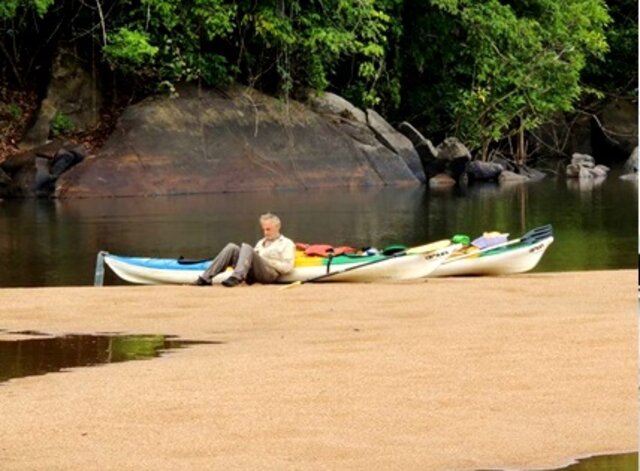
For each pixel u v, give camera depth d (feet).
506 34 186.39
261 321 59.36
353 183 168.86
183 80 166.50
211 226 119.14
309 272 73.05
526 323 55.83
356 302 64.64
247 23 168.76
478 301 64.18
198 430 38.60
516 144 201.16
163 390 43.78
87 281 83.25
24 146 158.51
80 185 151.02
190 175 157.28
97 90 164.66
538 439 37.29
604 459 35.53
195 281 76.23
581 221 123.65
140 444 37.24
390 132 176.96
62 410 41.11
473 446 36.76
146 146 156.76
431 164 180.24
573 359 47.01
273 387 43.78
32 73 166.09
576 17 192.54
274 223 73.20
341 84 188.03
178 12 164.96
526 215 130.72
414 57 187.73
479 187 171.83
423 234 113.39
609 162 215.92
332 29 172.24
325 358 48.52
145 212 132.87
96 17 165.37
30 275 86.58
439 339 52.19
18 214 131.54
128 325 58.80
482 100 188.96
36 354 52.06
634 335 51.60
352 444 37.06
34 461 35.81
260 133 164.96
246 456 36.04
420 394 42.29
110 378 46.34
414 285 71.20
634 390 42.24
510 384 43.37
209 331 57.00
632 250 97.25
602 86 218.38
